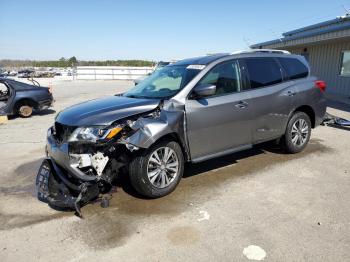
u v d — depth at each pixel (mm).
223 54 5242
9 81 11898
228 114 4855
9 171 5781
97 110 4234
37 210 4184
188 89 4559
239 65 5180
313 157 5918
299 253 3102
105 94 21344
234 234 3457
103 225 3740
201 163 5699
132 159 4137
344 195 4316
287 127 5828
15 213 4113
